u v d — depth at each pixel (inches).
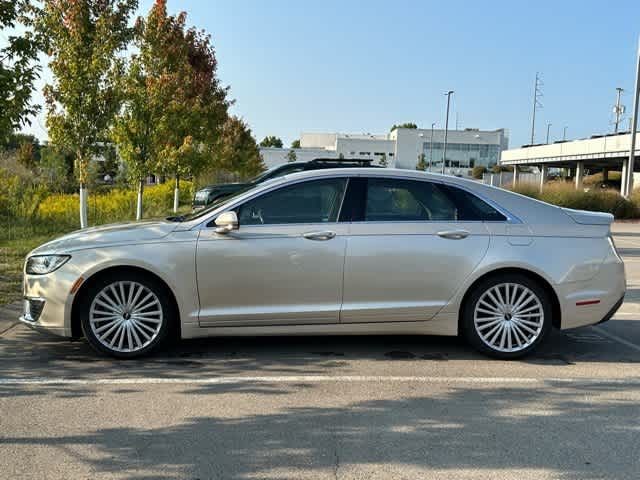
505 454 144.3
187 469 134.6
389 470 135.3
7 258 410.9
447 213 221.1
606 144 1715.1
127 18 497.0
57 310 208.1
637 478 133.6
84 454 141.4
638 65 1246.3
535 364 218.7
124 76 526.9
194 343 237.1
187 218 226.2
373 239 213.6
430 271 215.3
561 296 219.1
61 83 482.6
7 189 641.0
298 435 153.5
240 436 152.5
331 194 218.8
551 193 1177.4
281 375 201.0
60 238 221.5
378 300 215.0
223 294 210.5
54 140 497.0
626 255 556.7
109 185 1068.5
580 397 184.9
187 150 648.4
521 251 217.6
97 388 185.6
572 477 133.5
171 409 169.8
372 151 3644.2
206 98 828.6
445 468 136.6
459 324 223.6
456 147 3560.5
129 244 208.5
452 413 170.1
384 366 212.7
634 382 199.9
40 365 207.2
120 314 211.9
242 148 1537.9
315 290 212.4
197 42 827.4
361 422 162.6
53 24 478.9
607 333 265.3
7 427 156.3
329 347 234.8
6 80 286.4
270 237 211.0
